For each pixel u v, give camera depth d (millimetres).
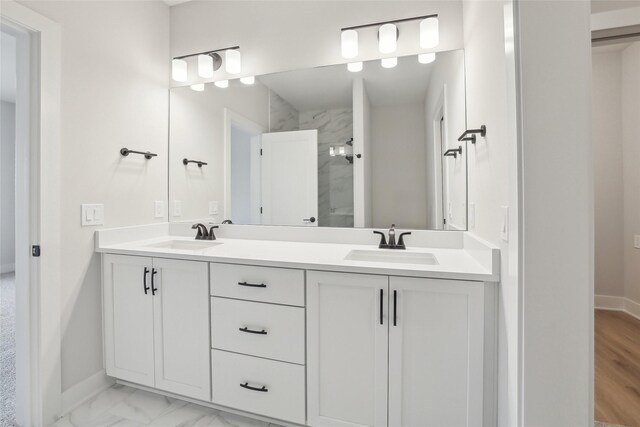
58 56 1515
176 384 1567
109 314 1708
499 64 1082
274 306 1379
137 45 1993
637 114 2648
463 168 1665
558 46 842
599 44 1708
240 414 1536
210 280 1480
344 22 1898
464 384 1171
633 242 2711
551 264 858
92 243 1704
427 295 1193
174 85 2244
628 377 1827
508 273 987
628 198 2754
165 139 2225
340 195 1943
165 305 1579
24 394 1464
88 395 1668
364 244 1869
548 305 863
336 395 1308
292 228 2012
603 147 2842
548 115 849
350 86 1906
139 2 2010
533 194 862
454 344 1174
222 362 1473
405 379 1226
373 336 1254
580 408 859
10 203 4375
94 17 1715
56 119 1504
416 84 1790
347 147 1927
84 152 1656
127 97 1920
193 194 2205
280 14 2020
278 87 2033
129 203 1933
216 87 2162
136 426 1464
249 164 2111
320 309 1313
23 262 1452
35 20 1411
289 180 2031
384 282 1228
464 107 1680
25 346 1459
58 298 1523
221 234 2150
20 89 1451
